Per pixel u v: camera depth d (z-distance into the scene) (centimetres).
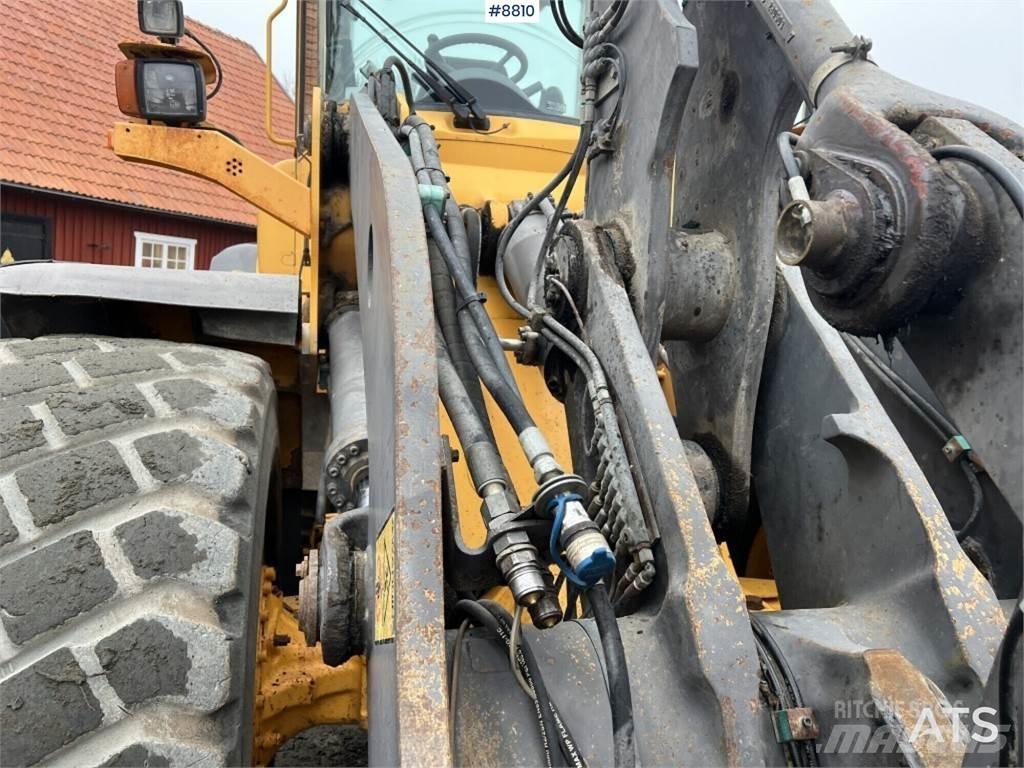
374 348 122
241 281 179
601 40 142
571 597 119
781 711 91
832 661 95
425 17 249
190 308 186
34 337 174
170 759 101
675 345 160
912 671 89
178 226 1246
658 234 127
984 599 101
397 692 81
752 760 88
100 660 102
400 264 105
